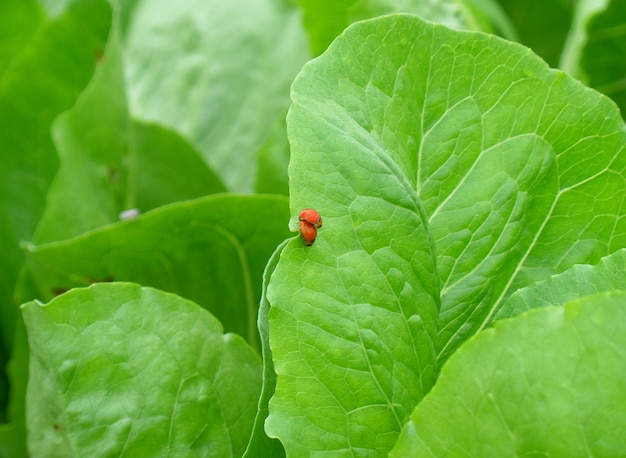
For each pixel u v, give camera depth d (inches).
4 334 27.3
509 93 21.1
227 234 23.0
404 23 20.6
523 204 21.0
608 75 29.4
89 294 20.2
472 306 20.7
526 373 17.4
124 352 20.2
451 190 20.8
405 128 20.6
